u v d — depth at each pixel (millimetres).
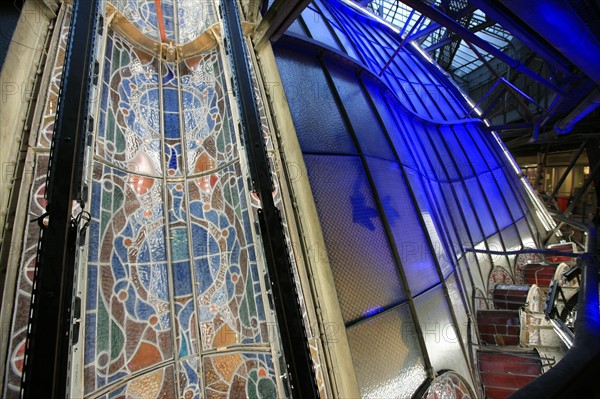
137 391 4781
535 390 1739
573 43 4801
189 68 6930
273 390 4914
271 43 7410
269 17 6262
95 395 4160
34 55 4594
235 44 6191
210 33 6715
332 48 8680
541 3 3932
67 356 3082
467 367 7629
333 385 4926
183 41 7027
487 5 4770
